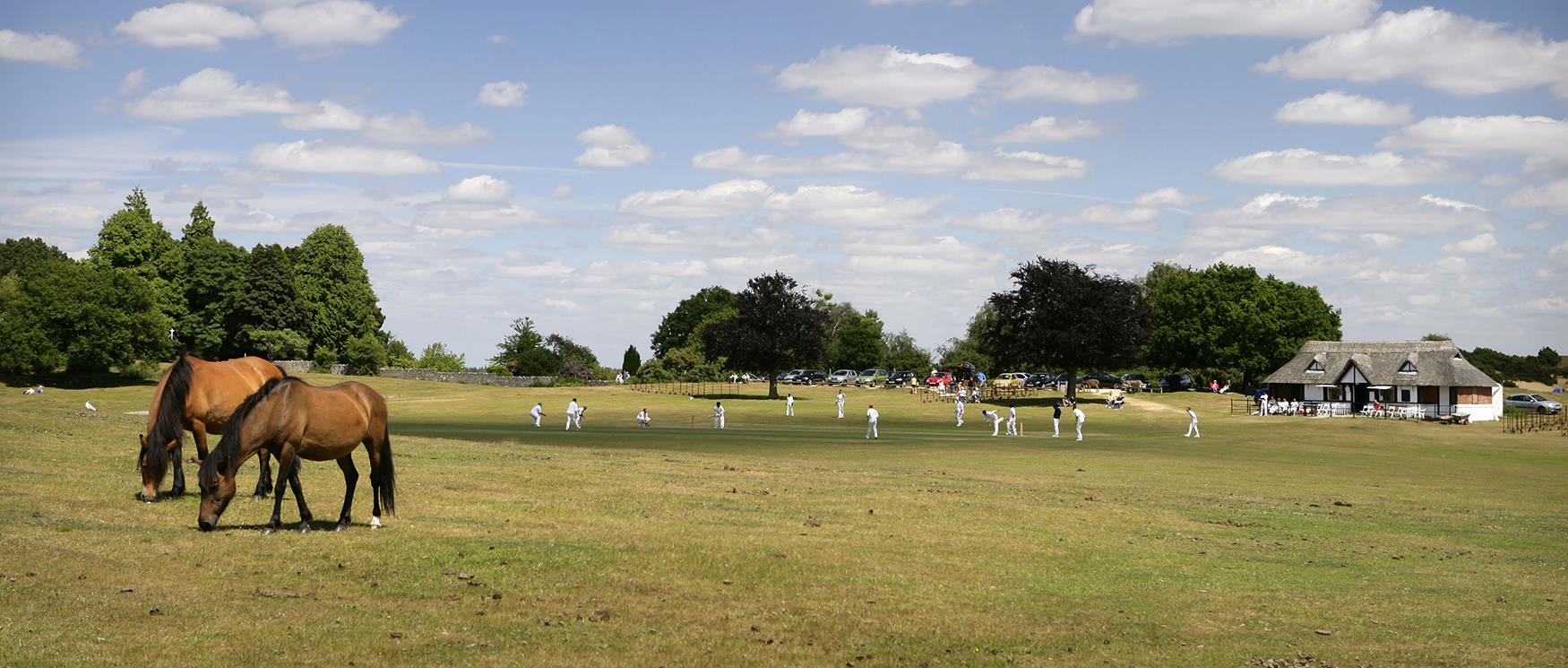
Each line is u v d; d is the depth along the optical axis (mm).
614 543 20094
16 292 115375
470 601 15711
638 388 132625
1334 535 27219
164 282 139875
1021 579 19484
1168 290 149250
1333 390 111938
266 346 141750
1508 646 16453
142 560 16516
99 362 113875
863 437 70188
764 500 27250
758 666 13625
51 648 12367
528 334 159250
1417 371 106312
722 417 80188
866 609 16719
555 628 14719
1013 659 14562
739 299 123812
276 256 143625
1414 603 19250
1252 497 36719
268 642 13289
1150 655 15078
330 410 19062
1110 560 21641
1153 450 62719
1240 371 141625
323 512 21391
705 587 17391
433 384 132375
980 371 172500
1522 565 24078
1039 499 31203
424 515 21875
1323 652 15727
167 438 21016
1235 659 15117
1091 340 111688
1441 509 35438
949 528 24188
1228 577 20828
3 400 94812
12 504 19844
